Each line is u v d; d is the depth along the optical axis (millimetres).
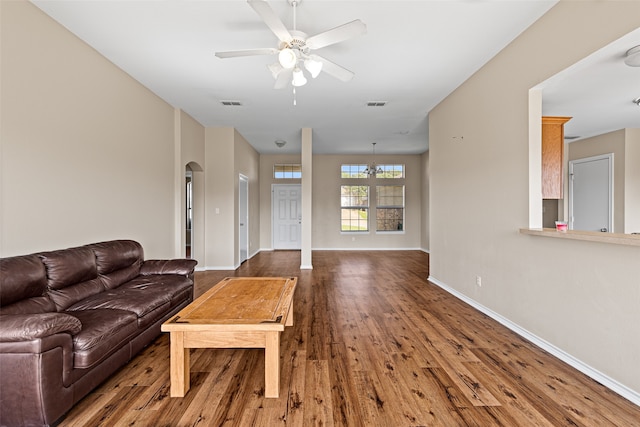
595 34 2152
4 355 1571
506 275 3131
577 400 1929
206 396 1976
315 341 2807
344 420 1755
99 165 3219
